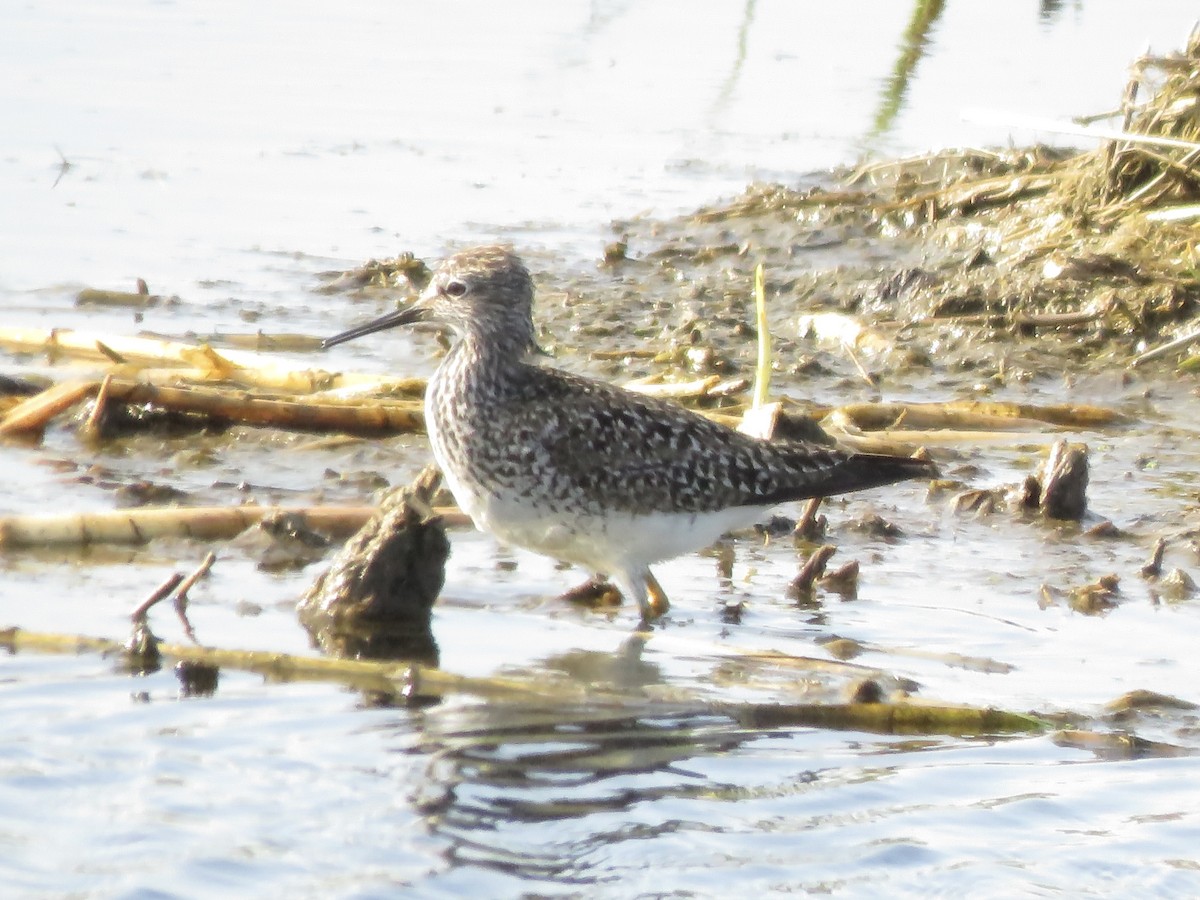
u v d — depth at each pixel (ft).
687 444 38.09
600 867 26.37
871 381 55.62
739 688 33.22
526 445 37.70
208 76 88.58
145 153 76.74
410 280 63.46
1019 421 52.16
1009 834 27.73
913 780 29.53
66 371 51.93
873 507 45.78
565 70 92.43
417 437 49.11
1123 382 55.57
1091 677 34.42
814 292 63.46
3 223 67.15
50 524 39.45
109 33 94.99
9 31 93.86
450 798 28.25
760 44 97.60
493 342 39.34
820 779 29.48
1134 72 62.90
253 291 61.67
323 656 34.06
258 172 75.46
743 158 78.89
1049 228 64.54
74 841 26.35
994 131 80.28
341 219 70.13
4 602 35.96
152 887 25.14
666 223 70.85
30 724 30.12
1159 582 40.24
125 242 66.03
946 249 66.23
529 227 70.08
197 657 33.01
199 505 42.93
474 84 89.92
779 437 45.03
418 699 32.12
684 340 57.82
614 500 37.68
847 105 86.33
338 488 44.91
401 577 36.29
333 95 86.84
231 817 27.32
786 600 38.99
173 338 56.03
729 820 27.96
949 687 33.78
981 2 105.91
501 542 42.60
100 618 35.40
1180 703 32.71
